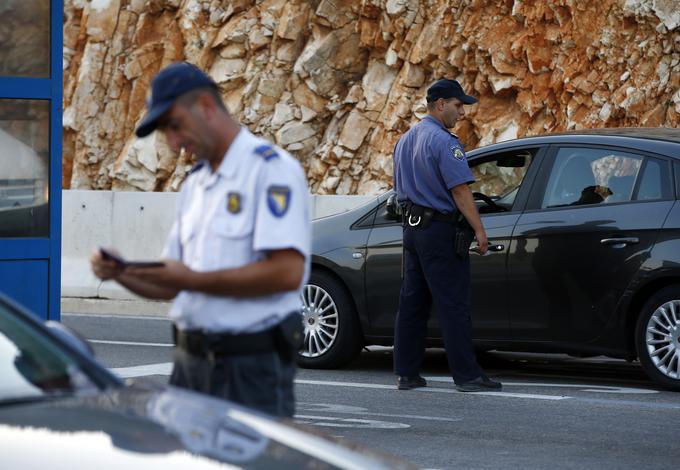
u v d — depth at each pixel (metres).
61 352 6.98
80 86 37.75
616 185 16.95
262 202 7.24
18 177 14.77
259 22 35.00
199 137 7.30
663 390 17.00
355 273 18.83
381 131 32.19
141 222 29.61
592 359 20.61
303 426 6.55
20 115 14.77
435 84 16.45
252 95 34.56
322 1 33.84
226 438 5.95
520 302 17.34
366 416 15.09
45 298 14.82
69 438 5.73
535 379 18.20
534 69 29.77
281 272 7.21
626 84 28.30
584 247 16.89
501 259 17.47
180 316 7.53
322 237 19.25
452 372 16.86
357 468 5.89
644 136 17.11
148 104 7.35
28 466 5.40
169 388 6.91
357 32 33.62
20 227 14.76
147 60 37.19
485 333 17.67
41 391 6.55
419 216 16.41
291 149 33.69
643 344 16.62
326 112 33.59
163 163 35.34
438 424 14.55
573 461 12.52
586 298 16.88
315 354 19.28
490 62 30.62
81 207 30.16
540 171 17.55
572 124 28.91
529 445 13.33
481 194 17.94
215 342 7.39
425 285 16.88
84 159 37.41
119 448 5.64
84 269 29.89
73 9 38.91
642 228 16.48
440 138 16.23
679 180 16.50
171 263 7.21
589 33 29.09
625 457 12.73
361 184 32.16
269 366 7.43
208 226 7.37
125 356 20.81
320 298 19.31
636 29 28.45
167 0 37.12
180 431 5.94
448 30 31.53
